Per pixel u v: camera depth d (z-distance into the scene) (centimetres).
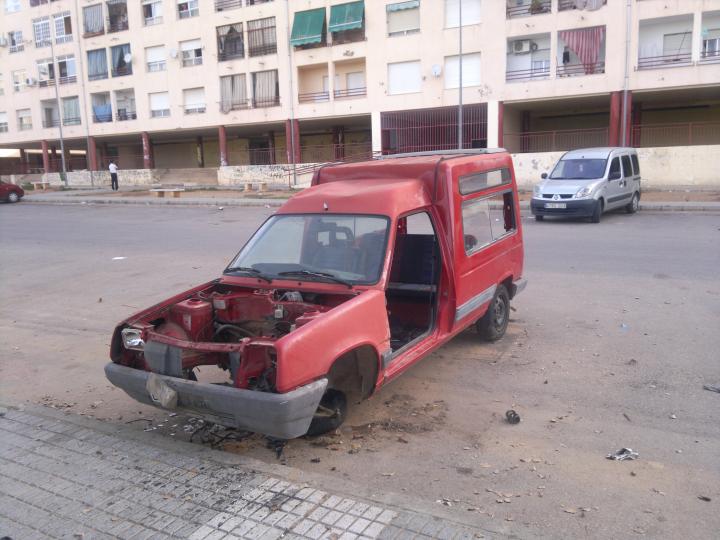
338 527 324
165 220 2092
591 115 3447
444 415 482
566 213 1611
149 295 947
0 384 587
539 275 980
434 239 548
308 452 428
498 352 624
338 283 462
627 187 1783
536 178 2902
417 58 3161
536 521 334
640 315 734
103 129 4412
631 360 583
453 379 556
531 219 1767
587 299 820
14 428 464
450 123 3322
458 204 547
